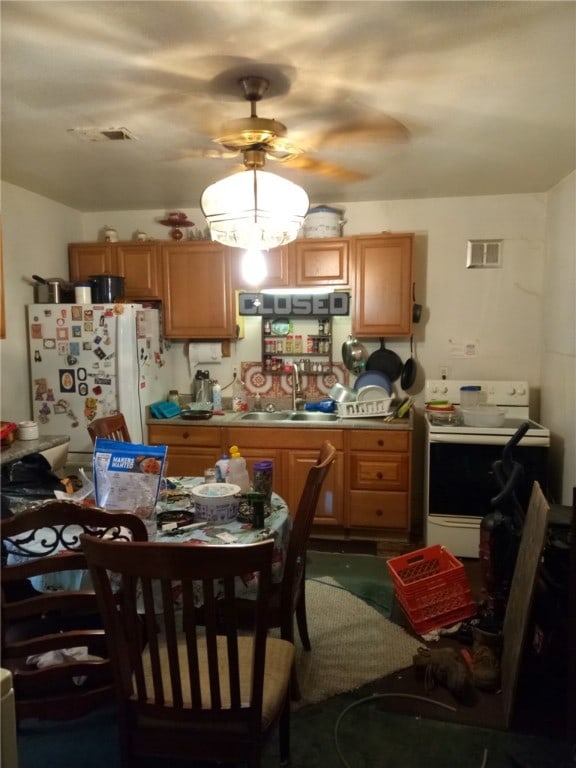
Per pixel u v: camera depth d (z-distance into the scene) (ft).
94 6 4.64
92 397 11.12
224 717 4.11
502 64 5.76
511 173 9.93
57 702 4.79
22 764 5.51
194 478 8.05
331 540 11.59
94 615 5.61
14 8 4.66
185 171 9.68
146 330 11.58
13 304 10.84
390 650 7.57
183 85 6.23
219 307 12.03
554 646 6.79
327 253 11.44
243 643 5.29
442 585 7.97
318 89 6.36
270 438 11.21
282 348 12.61
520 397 11.37
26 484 7.36
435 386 11.76
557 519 7.22
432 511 10.35
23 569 4.48
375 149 8.54
